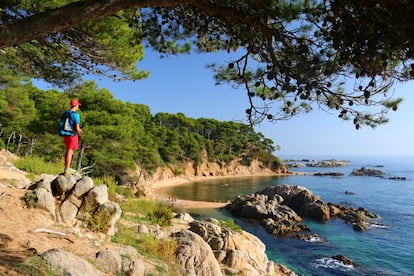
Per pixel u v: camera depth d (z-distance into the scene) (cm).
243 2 352
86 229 772
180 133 9750
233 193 5941
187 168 8906
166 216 1267
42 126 2327
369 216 3812
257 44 401
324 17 334
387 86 319
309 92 323
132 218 1141
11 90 2894
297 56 337
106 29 641
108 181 1526
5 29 316
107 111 2525
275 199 4162
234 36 401
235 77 434
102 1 334
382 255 2305
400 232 3011
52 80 872
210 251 1064
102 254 640
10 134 3816
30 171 1302
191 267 934
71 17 332
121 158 3294
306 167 17325
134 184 4584
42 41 641
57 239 651
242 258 1234
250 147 11550
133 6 343
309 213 3819
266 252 2312
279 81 359
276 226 3012
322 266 2055
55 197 782
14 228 610
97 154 2806
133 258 740
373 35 279
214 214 3691
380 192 6494
